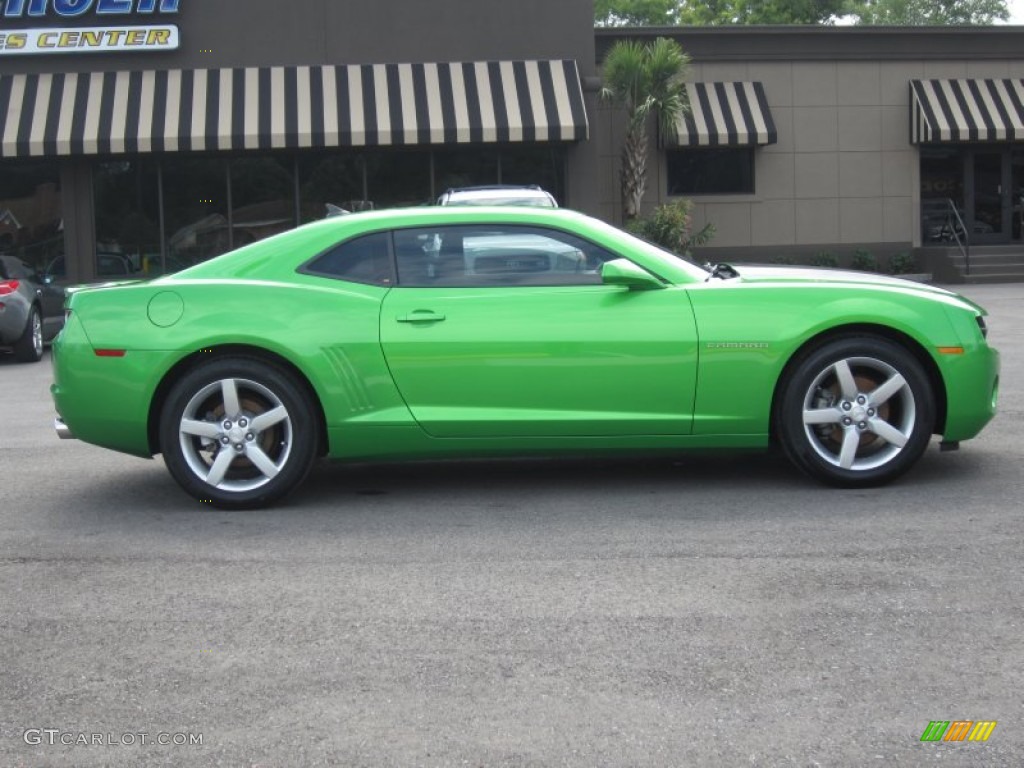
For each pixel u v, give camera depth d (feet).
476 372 20.53
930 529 18.58
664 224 77.30
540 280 20.95
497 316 20.59
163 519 20.59
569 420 20.58
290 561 17.83
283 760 11.34
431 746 11.57
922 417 20.86
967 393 20.90
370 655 13.92
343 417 20.57
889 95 85.81
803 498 20.81
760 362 20.53
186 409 20.63
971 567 16.65
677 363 20.52
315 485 23.08
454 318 20.58
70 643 14.57
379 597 16.02
